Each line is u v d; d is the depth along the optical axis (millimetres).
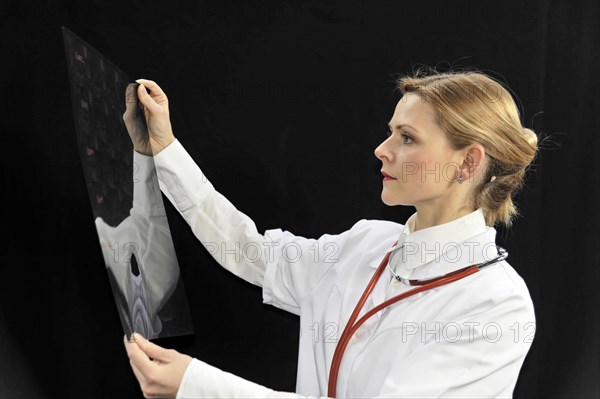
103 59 1047
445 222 1043
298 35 1525
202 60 1513
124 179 1049
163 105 1238
